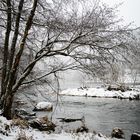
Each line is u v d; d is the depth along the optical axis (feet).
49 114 79.82
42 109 86.63
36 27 36.24
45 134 32.48
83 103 124.47
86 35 31.94
